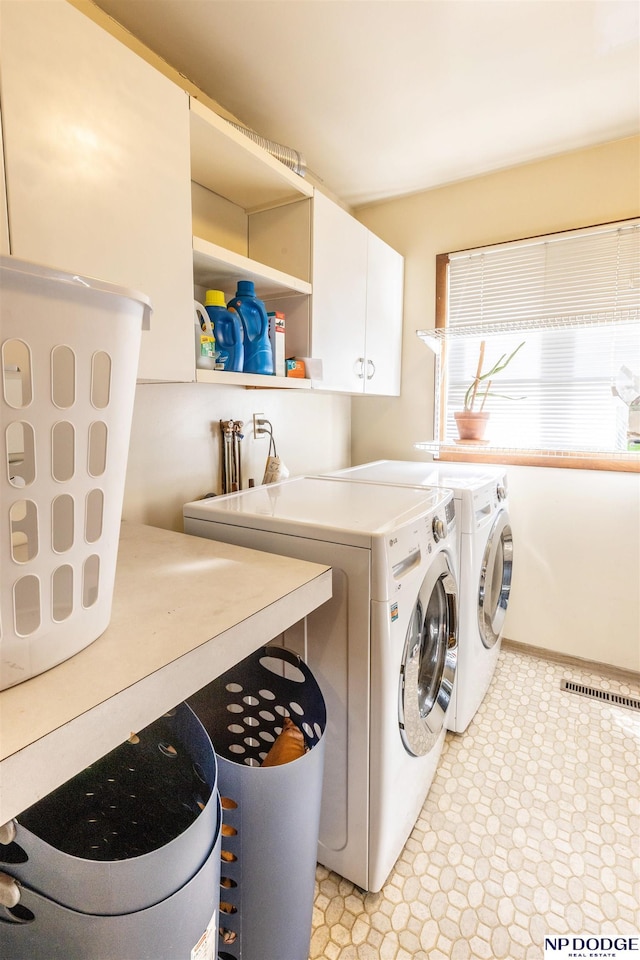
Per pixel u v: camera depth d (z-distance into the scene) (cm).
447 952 112
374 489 170
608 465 218
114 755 92
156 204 108
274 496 158
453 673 167
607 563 224
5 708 54
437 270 247
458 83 162
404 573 121
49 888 60
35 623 58
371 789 117
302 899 100
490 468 232
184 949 68
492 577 200
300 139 196
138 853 90
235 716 123
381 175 229
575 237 213
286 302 179
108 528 67
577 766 169
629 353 214
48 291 50
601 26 136
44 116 85
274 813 90
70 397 55
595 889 126
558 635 239
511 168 223
